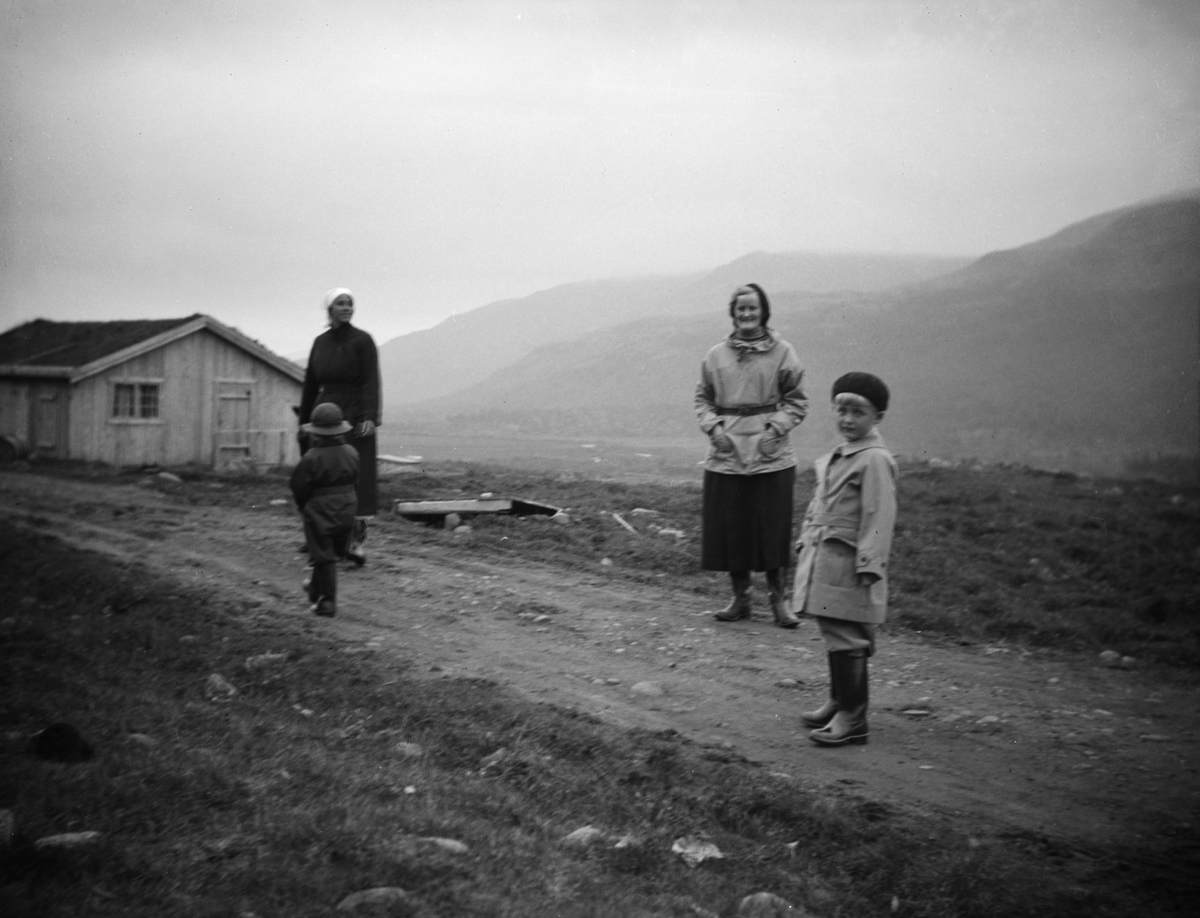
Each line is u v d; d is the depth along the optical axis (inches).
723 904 148.3
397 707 234.5
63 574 367.2
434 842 150.8
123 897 125.5
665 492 610.9
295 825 151.7
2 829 140.8
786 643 313.4
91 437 1058.1
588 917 134.1
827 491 226.1
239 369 1169.4
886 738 233.1
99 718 207.2
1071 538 490.3
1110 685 288.0
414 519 507.5
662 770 202.8
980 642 333.1
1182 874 167.8
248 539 454.6
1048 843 177.8
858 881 163.8
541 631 320.8
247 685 253.3
